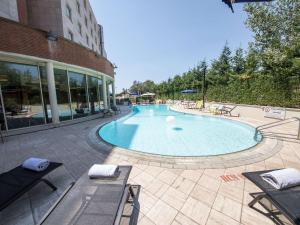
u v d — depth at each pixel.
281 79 10.72
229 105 14.94
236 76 16.89
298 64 9.55
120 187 2.65
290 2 12.23
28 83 9.26
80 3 19.05
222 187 3.43
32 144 6.55
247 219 2.57
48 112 10.15
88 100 13.98
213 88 18.48
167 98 39.16
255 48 14.84
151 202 3.00
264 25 13.62
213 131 10.09
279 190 2.52
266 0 2.84
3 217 2.70
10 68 8.55
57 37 9.84
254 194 2.88
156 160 4.79
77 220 2.01
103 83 16.31
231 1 2.89
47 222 2.01
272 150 5.38
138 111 20.47
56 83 10.62
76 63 11.51
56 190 3.44
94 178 2.91
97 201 2.34
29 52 8.55
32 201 3.09
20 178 3.07
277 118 10.65
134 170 4.22
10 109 8.62
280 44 12.48
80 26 19.27
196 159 4.80
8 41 7.75
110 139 8.36
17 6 10.47
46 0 13.64
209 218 2.61
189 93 26.83
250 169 4.19
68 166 4.56
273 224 2.46
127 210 2.78
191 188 3.42
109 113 15.02
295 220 1.95
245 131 9.82
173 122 13.07
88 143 6.56
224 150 6.84
